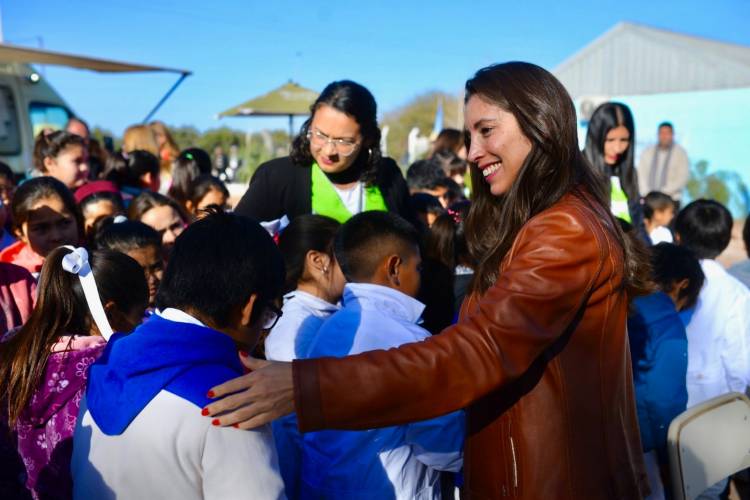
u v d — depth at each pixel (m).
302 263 2.56
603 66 19.58
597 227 1.50
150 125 7.03
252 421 1.38
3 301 2.57
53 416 1.79
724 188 14.81
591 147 3.88
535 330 1.43
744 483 3.46
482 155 1.65
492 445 1.61
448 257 2.93
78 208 3.01
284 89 12.69
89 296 1.80
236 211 3.14
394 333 2.10
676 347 2.65
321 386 1.38
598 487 1.55
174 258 1.55
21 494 2.08
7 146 8.28
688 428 2.34
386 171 3.24
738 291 3.33
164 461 1.38
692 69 17.97
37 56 8.52
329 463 2.14
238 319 1.55
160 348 1.45
